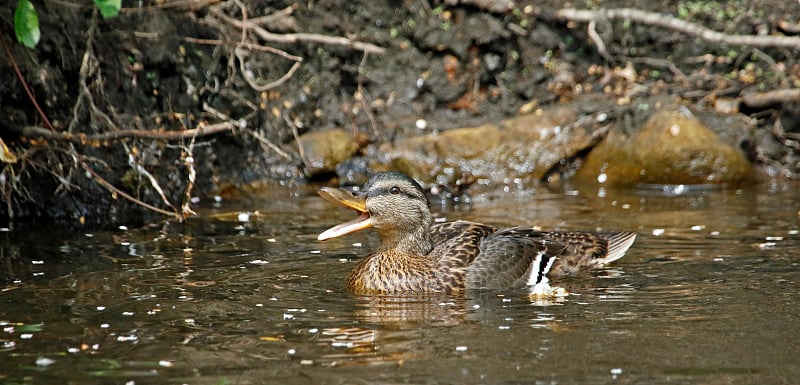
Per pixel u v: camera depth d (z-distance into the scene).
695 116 17.34
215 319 9.38
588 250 11.52
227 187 16.34
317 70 18.11
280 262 11.66
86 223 13.88
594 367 8.07
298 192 16.36
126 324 9.20
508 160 17.34
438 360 8.23
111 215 14.45
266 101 17.42
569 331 8.98
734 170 16.81
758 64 18.83
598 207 15.04
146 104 15.81
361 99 18.03
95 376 7.92
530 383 7.75
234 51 17.09
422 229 11.08
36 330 9.02
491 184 17.11
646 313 9.51
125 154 15.04
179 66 16.38
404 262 10.81
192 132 14.09
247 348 8.56
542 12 18.97
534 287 10.68
